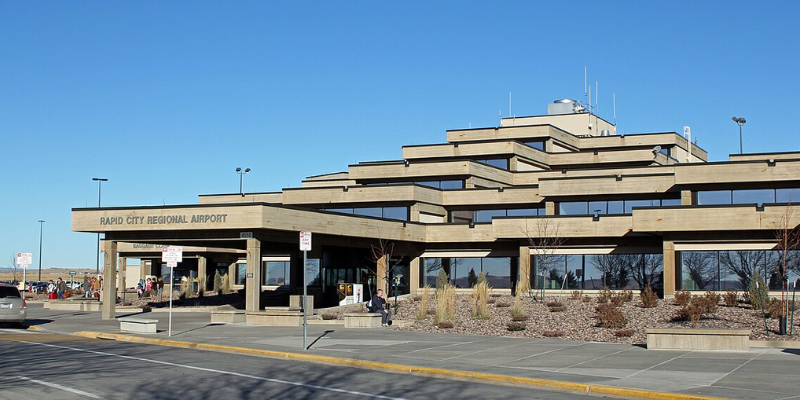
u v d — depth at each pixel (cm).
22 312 3288
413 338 2608
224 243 4194
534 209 5131
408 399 1448
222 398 1441
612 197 4719
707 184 4300
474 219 5253
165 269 7231
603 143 6562
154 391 1516
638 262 4341
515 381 1675
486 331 2820
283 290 5778
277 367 1939
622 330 2614
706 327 2669
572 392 1577
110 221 3834
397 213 5059
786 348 2236
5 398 1424
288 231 3766
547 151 6188
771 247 3847
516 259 4803
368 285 4756
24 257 4019
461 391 1566
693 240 3991
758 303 3066
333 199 5188
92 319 3828
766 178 4169
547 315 3142
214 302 5212
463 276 4928
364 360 2014
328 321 3384
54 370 1822
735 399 1408
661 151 6475
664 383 1602
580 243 4475
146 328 2906
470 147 5884
